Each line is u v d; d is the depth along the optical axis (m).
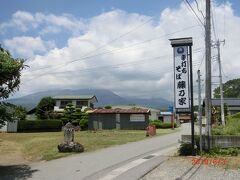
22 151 22.89
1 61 12.25
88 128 47.75
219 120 42.56
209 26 16.75
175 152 16.81
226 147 15.23
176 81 15.20
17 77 12.96
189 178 10.66
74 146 18.66
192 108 15.04
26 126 42.88
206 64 16.48
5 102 13.23
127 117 46.75
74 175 11.97
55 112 55.12
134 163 13.90
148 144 22.19
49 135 34.62
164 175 11.20
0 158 19.41
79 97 62.88
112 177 11.27
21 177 12.16
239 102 67.25
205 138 15.45
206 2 16.84
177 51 15.22
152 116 71.12
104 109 49.16
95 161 14.89
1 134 37.31
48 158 17.06
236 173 11.29
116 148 19.97
